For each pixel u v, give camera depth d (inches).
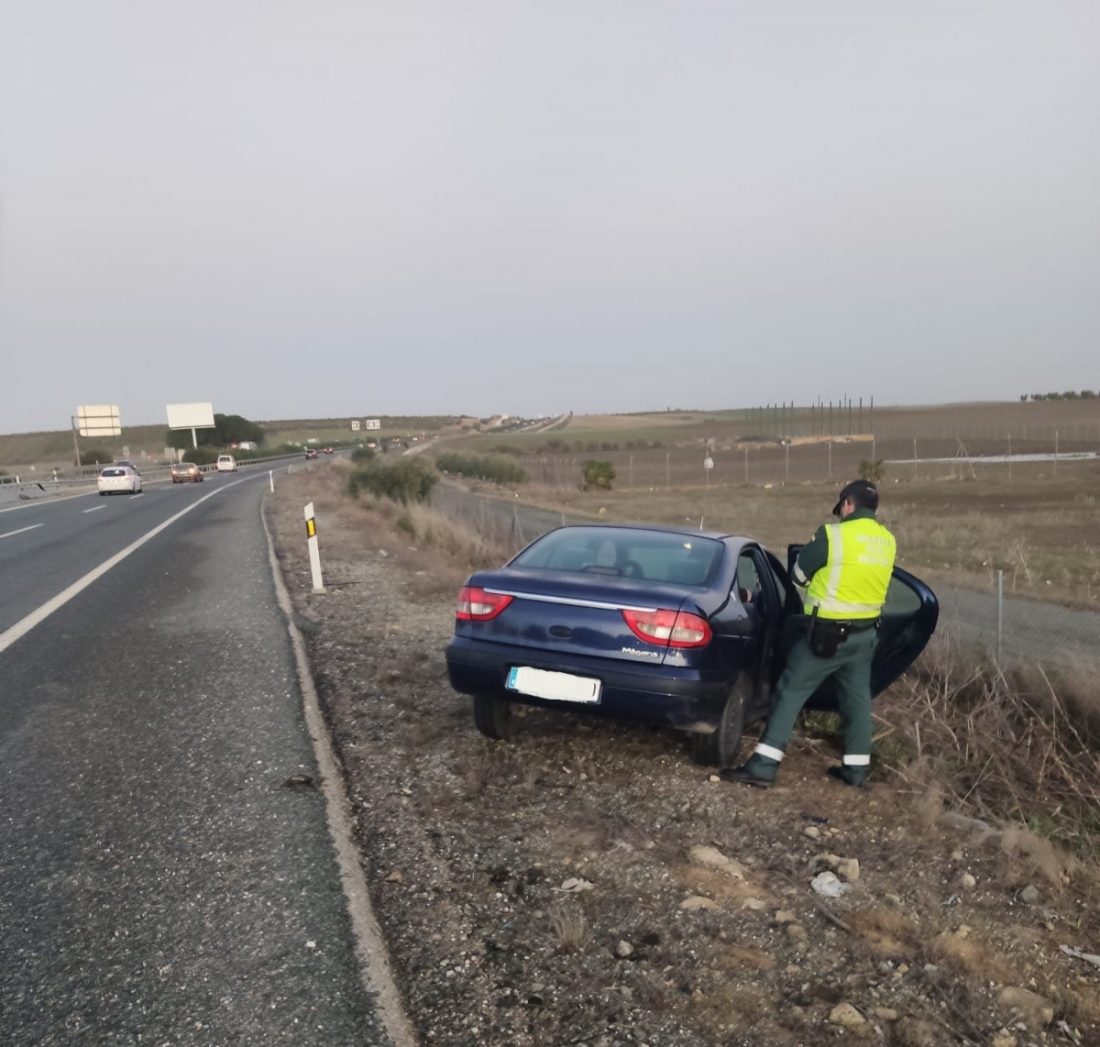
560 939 125.5
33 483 1571.1
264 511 986.7
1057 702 232.2
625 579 195.0
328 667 282.7
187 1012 107.7
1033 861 153.8
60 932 125.6
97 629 336.8
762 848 159.2
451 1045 103.2
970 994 117.3
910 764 203.9
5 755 198.8
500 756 201.8
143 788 179.5
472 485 1740.9
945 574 526.0
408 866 147.8
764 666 215.2
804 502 1350.9
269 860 147.6
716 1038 106.3
